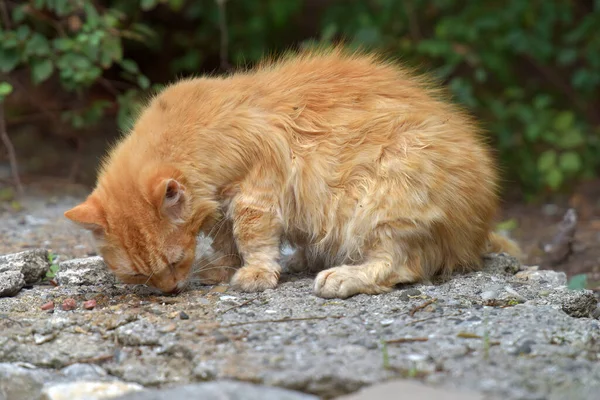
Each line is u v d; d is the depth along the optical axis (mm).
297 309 4391
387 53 8461
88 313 4402
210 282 5047
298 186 4836
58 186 8398
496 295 4613
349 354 3762
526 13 8844
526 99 9969
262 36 9570
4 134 8055
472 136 5250
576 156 8750
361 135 4844
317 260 5227
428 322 4148
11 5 8117
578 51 9125
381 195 4730
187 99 4844
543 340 3900
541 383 3510
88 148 9594
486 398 3346
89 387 3639
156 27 9945
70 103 8961
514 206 9062
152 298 4656
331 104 4938
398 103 5008
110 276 5059
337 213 4832
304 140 4863
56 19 8070
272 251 4859
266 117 4824
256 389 3383
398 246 4750
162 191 4414
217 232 5004
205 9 9438
